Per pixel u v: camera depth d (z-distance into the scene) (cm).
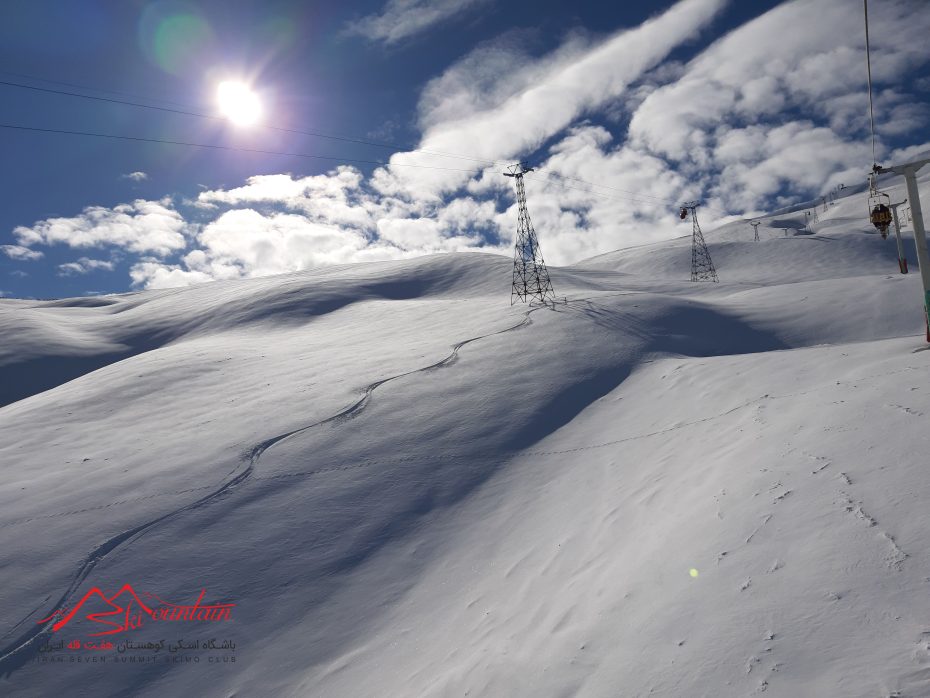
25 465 1788
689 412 1488
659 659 503
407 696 713
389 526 1313
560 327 2753
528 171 3872
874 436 747
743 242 9544
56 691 930
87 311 7519
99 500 1477
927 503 555
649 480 1099
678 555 673
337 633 1012
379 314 4522
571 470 1392
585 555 894
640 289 5375
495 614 850
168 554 1242
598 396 1895
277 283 6875
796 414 994
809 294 3256
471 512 1331
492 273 6222
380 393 2083
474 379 2145
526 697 551
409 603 1044
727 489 787
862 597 470
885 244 8269
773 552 584
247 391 2380
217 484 1520
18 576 1181
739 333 2808
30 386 4706
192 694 920
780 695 408
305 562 1209
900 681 379
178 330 5547
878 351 1406
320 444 1711
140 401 2422
